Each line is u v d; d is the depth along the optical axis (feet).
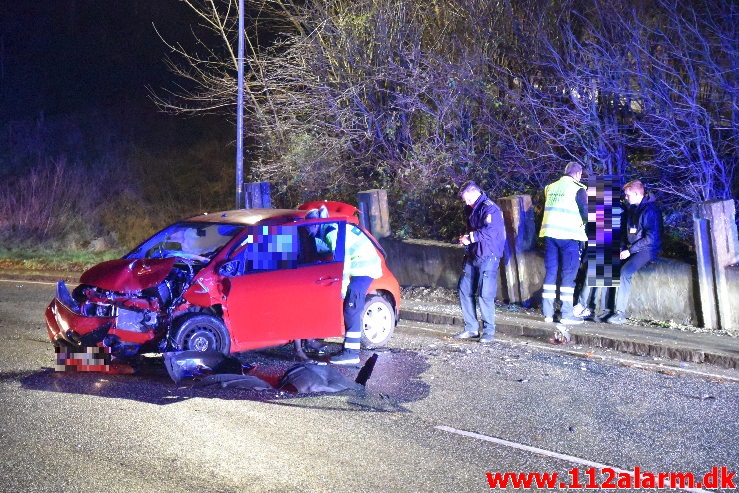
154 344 26.37
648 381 26.35
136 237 61.57
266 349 30.45
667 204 41.29
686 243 38.29
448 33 50.90
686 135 40.52
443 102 47.96
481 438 20.66
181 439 20.06
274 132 54.85
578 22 47.32
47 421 21.26
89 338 25.67
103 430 20.63
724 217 32.22
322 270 28.12
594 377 26.78
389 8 51.19
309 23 55.21
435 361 28.73
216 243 29.22
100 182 70.74
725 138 42.04
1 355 28.48
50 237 60.18
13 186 69.51
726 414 22.94
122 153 78.33
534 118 45.14
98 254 56.29
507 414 22.70
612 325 33.50
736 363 27.96
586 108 43.34
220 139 79.97
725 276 32.17
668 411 23.18
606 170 42.50
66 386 24.68
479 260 31.55
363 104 52.08
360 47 52.06
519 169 45.11
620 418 22.48
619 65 41.73
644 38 42.80
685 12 44.62
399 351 30.27
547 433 21.16
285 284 27.48
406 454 19.38
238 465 18.39
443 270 40.68
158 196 70.54
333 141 51.11
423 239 44.04
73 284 46.50
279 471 18.08
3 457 18.61
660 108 41.29
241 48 47.62
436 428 21.36
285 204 55.36
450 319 35.68
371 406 23.22
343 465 18.56
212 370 25.61
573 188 33.35
